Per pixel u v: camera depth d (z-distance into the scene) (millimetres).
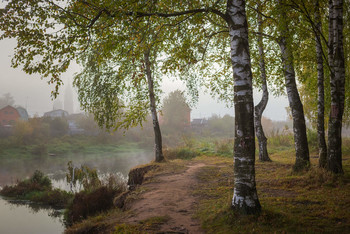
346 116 12469
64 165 30203
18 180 19969
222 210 5344
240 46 5250
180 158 17047
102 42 6023
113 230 5234
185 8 6953
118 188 10555
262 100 12648
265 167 10789
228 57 11188
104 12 5516
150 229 4914
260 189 7203
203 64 10836
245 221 4684
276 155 15680
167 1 6562
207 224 4973
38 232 9266
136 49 6949
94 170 15008
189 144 22500
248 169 5055
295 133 9000
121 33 5777
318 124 8523
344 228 4168
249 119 5121
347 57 10180
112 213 7328
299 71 9898
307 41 9828
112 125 11250
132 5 5367
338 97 7418
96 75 11578
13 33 5262
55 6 5258
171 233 4680
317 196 5965
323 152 8297
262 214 4852
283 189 6996
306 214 4883
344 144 15555
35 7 5156
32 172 25250
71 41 5469
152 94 13859
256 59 11195
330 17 7664
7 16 5180
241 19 5297
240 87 5203
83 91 11750
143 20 6207
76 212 9883
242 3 5328
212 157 16766
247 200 5000
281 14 8133
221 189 7676
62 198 13883
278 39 9383
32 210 12484
